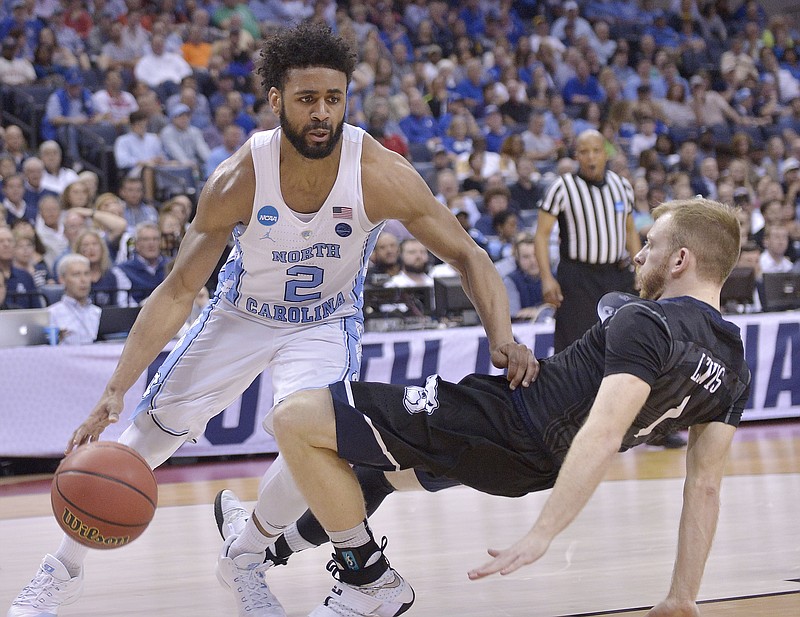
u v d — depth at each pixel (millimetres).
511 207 8461
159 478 5223
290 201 2350
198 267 2408
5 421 5395
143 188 8125
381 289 6113
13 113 9258
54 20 10039
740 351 2195
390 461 2188
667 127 11578
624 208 5355
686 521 2230
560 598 2621
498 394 2240
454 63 11562
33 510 4438
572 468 1938
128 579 3016
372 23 11891
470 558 3164
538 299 6766
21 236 6520
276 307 2518
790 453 5391
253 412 5766
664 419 2168
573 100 11969
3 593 2855
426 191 2441
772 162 10969
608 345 2068
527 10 13758
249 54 10469
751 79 13062
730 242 2197
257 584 2439
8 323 5508
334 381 2348
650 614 2236
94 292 6207
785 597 2545
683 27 14211
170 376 2559
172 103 9445
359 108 10227
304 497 2230
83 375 5457
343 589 2277
